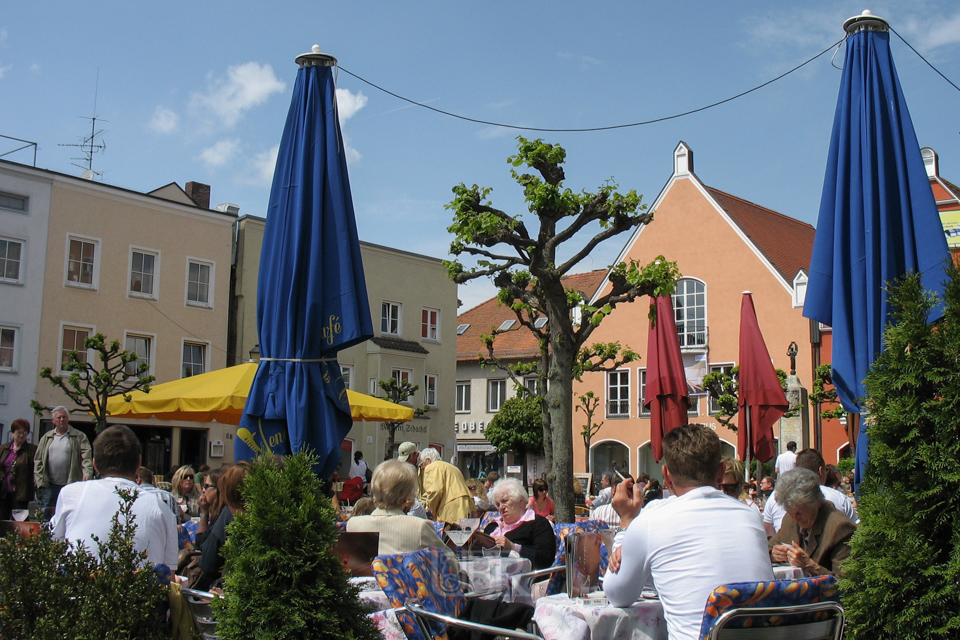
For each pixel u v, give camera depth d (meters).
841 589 4.60
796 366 38.16
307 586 4.33
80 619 4.08
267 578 4.33
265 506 4.41
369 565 5.36
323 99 8.33
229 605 4.33
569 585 5.13
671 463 4.45
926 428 4.43
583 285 50.12
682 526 4.17
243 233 33.81
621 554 4.30
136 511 5.05
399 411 13.95
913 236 7.16
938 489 4.31
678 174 42.66
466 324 53.72
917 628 4.30
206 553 5.76
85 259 29.78
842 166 7.48
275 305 7.89
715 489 4.39
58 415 11.66
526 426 40.41
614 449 42.44
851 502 7.34
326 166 8.16
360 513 7.76
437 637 4.56
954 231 24.55
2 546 4.26
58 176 29.12
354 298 7.88
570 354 11.38
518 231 11.73
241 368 12.84
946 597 4.26
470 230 11.29
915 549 4.34
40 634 4.04
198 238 32.50
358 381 37.06
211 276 32.81
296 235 7.89
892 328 4.68
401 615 4.46
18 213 28.30
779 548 5.84
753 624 3.72
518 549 7.07
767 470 29.66
